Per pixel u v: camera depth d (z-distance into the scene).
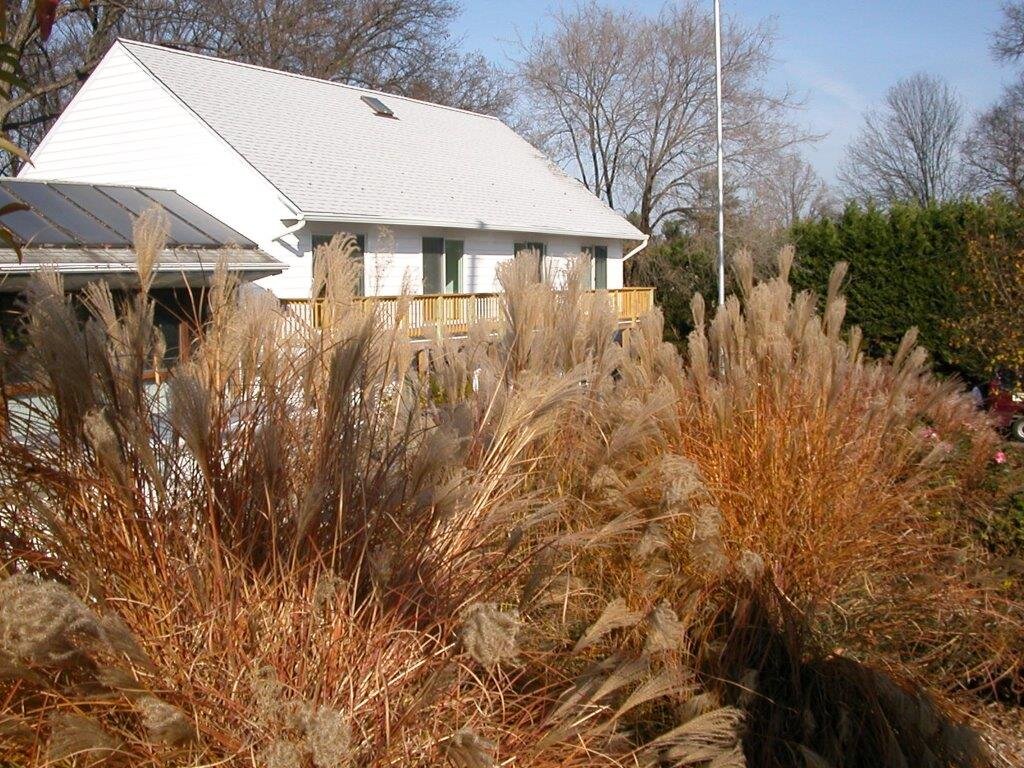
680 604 3.65
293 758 2.00
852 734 3.43
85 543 2.45
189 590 2.40
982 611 4.25
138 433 2.47
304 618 2.41
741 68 31.16
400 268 19.41
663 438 4.20
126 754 2.09
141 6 25.53
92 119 19.55
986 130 39.44
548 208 25.17
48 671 2.17
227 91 20.73
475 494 3.04
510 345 4.14
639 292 23.62
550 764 2.58
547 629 3.24
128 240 11.80
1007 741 3.84
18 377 2.60
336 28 33.03
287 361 3.05
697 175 31.36
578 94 33.41
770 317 5.41
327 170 19.69
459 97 36.91
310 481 2.69
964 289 13.16
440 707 2.44
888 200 45.56
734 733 2.91
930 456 5.09
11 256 8.84
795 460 4.44
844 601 4.27
